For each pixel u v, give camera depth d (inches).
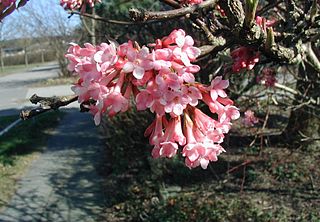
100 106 40.8
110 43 41.4
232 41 59.4
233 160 307.1
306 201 238.7
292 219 220.4
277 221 219.1
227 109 47.5
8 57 1934.1
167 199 258.4
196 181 280.5
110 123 339.9
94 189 300.0
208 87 46.9
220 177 281.4
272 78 212.4
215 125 47.8
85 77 40.1
